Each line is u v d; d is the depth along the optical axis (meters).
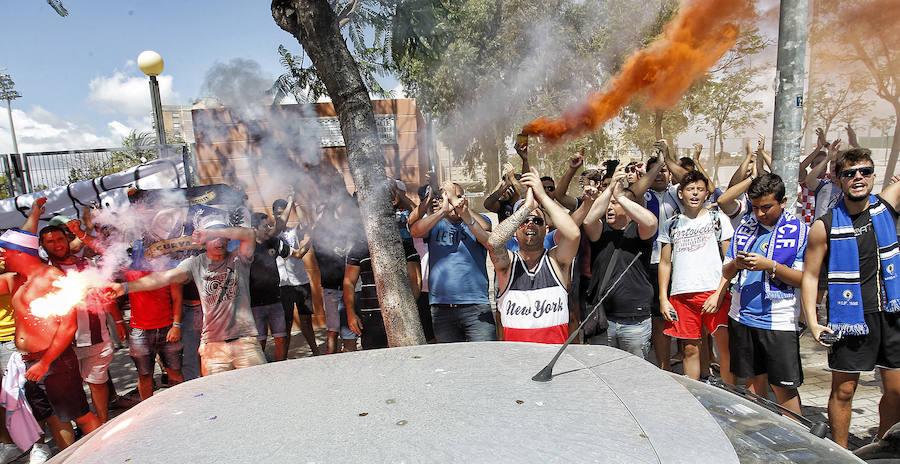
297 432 1.14
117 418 1.37
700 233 3.90
